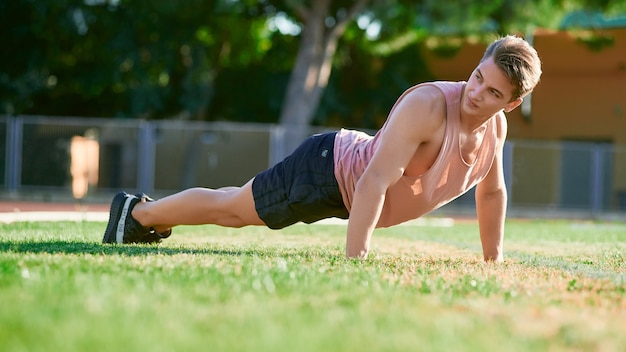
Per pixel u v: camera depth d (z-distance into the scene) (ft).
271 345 8.69
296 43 130.82
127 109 123.13
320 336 9.23
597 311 12.44
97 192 89.66
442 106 19.74
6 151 89.51
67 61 123.24
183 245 24.86
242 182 89.81
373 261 19.30
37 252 19.51
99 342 8.62
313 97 106.01
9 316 9.99
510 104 19.30
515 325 10.68
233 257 19.04
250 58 134.72
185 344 8.66
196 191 23.94
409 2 109.40
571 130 127.95
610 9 108.78
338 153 21.79
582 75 126.93
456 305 12.25
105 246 22.38
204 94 116.98
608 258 26.18
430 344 9.05
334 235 37.40
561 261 23.71
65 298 11.48
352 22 122.11
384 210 21.45
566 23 127.03
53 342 8.60
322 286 13.65
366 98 136.46
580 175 94.99
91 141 89.92
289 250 24.44
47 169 89.76
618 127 125.70
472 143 20.43
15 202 86.58
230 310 10.91
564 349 9.37
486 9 104.22
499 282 15.55
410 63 134.21
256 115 136.87
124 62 112.98
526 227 63.21
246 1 115.96
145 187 89.56
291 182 22.35
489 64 18.69
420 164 20.26
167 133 89.66
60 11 112.47
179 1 109.19
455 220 81.30
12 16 117.08
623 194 95.20
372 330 9.75
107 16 113.70
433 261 21.06
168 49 114.62
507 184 94.27
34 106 128.47
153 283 13.26
